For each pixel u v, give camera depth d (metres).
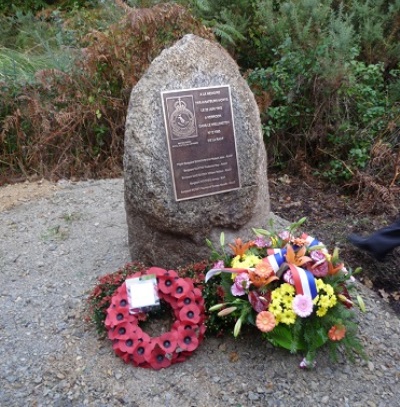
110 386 2.55
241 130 3.01
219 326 2.73
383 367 2.68
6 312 3.06
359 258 3.54
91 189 4.75
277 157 5.15
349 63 4.79
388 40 5.48
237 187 3.01
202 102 2.90
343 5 5.52
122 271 2.94
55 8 7.69
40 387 2.55
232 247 2.80
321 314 2.48
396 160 4.45
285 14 5.27
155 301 2.72
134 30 4.85
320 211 4.31
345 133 4.73
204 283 2.78
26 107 5.19
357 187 4.60
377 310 3.07
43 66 5.68
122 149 5.29
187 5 5.74
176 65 2.89
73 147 5.26
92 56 4.92
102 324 2.78
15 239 3.92
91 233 3.93
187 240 3.03
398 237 3.33
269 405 2.46
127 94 5.06
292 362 2.65
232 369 2.62
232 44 5.57
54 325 2.94
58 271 3.46
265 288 2.54
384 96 5.07
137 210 2.97
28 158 5.26
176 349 2.62
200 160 2.91
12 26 7.46
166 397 2.49
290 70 4.87
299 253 2.61
